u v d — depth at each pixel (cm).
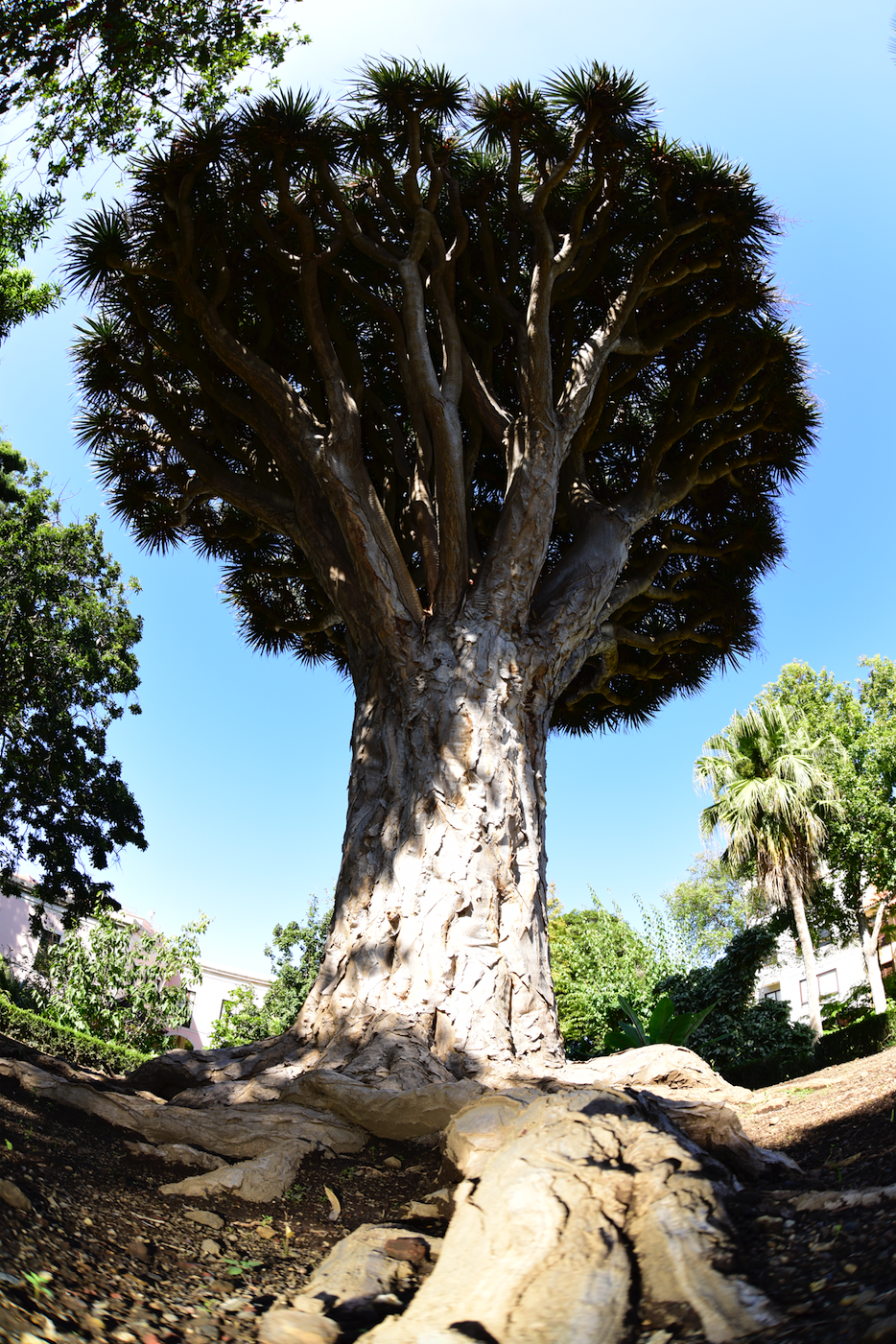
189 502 1082
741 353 1091
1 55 759
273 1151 459
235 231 1023
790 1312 220
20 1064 516
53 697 1841
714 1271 253
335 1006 695
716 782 1855
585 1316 233
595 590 935
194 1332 246
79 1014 1720
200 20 804
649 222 1059
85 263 977
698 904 3656
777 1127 547
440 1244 328
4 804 1781
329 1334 250
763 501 1234
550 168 956
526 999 697
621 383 1106
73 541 1945
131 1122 483
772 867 1745
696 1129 397
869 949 2408
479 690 811
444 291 927
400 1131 543
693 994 1695
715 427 1162
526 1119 390
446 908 712
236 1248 338
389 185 959
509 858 755
